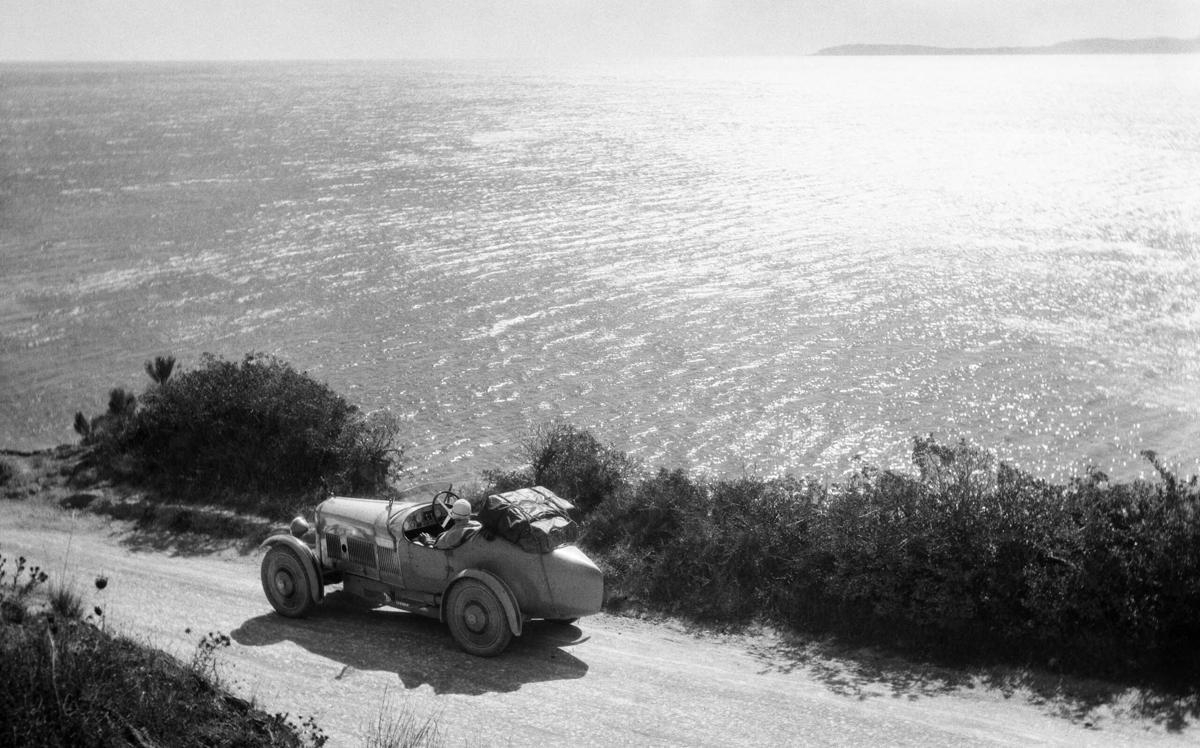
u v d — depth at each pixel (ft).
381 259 236.22
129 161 431.84
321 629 36.81
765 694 32.37
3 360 163.22
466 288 206.69
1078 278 208.03
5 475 63.98
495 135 574.15
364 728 27.14
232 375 66.18
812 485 48.44
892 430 127.85
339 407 65.31
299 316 187.52
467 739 27.20
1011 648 35.65
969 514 38.70
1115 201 310.65
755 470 115.44
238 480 60.64
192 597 40.50
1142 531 36.40
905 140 542.98
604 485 56.90
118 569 44.93
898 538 38.91
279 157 451.12
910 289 201.57
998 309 185.57
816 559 41.29
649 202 323.78
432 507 38.63
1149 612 33.94
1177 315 178.70
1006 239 254.27
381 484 61.21
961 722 30.35
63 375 156.46
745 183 369.09
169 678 21.49
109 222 286.87
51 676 18.03
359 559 38.06
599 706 30.50
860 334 171.12
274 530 52.95
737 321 180.04
